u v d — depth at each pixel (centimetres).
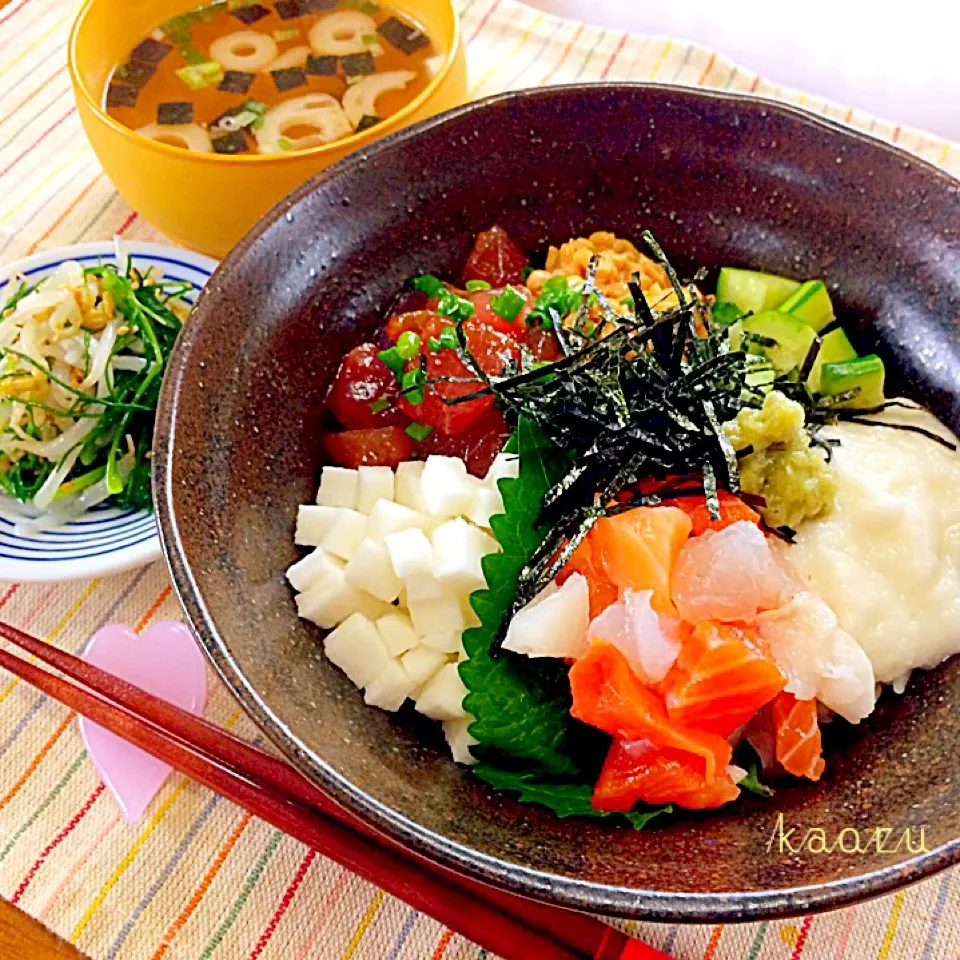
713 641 25
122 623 32
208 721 30
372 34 40
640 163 33
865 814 25
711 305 33
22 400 34
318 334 31
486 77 43
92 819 29
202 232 36
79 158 42
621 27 47
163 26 40
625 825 26
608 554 27
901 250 31
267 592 28
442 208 33
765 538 28
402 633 28
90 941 27
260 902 28
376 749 27
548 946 26
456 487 29
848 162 31
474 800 26
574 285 33
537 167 33
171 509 26
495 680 27
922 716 27
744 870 24
